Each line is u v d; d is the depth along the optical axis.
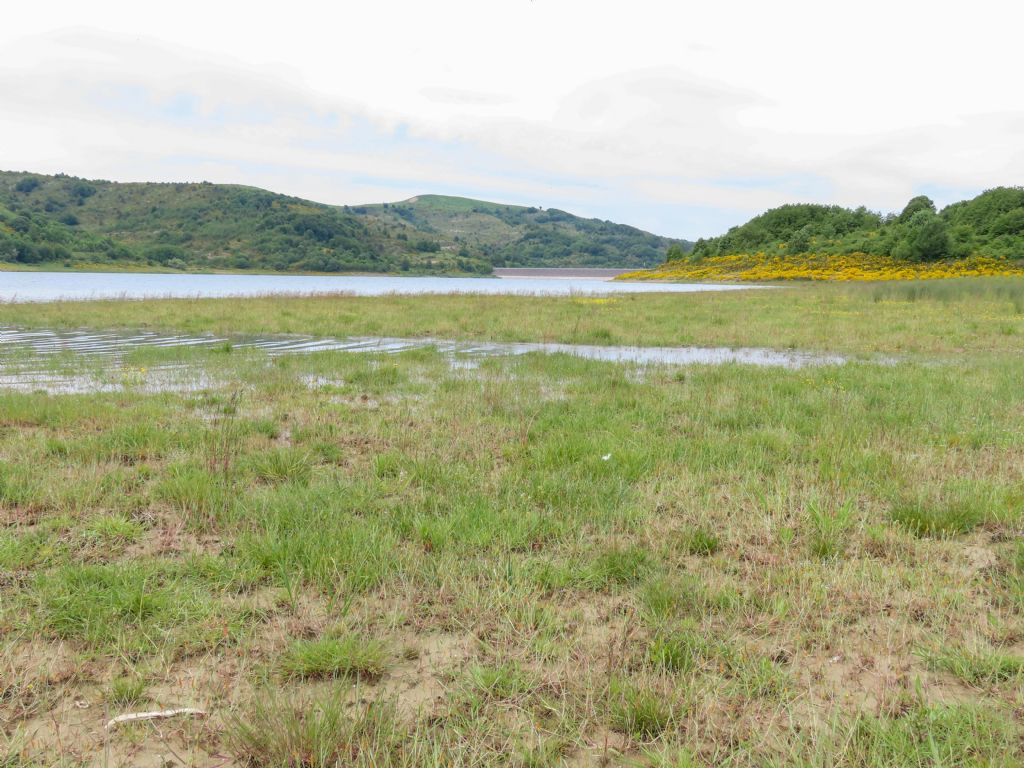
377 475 6.50
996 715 2.99
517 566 4.42
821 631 3.74
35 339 17.70
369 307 28.77
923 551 4.79
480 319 23.59
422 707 3.11
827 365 13.76
